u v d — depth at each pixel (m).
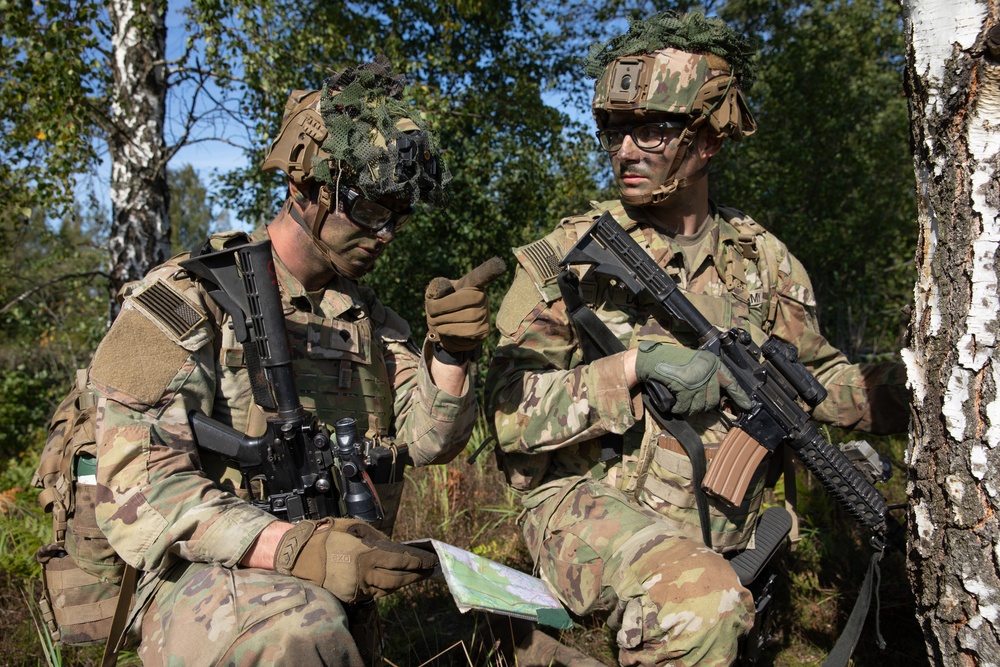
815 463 2.34
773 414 2.32
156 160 7.22
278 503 1.93
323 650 1.71
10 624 3.04
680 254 2.51
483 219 8.53
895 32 10.86
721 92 2.39
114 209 7.30
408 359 2.42
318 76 7.97
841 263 11.48
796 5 11.31
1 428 10.20
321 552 1.78
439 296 1.98
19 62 6.66
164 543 1.78
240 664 1.68
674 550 2.10
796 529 2.64
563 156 10.12
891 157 11.03
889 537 2.32
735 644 2.00
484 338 2.01
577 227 2.54
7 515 4.41
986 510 1.70
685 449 2.31
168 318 1.90
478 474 4.46
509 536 3.82
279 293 1.96
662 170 2.42
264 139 7.39
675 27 2.39
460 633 3.00
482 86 9.45
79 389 2.20
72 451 2.06
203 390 1.96
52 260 10.68
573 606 2.32
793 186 10.85
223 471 2.04
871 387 2.62
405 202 2.03
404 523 3.95
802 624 3.05
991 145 1.66
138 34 7.08
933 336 1.80
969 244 1.70
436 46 9.23
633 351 2.23
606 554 2.23
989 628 1.71
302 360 2.11
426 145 2.02
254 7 7.25
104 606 2.13
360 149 1.92
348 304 2.22
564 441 2.28
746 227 2.67
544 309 2.42
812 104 10.76
